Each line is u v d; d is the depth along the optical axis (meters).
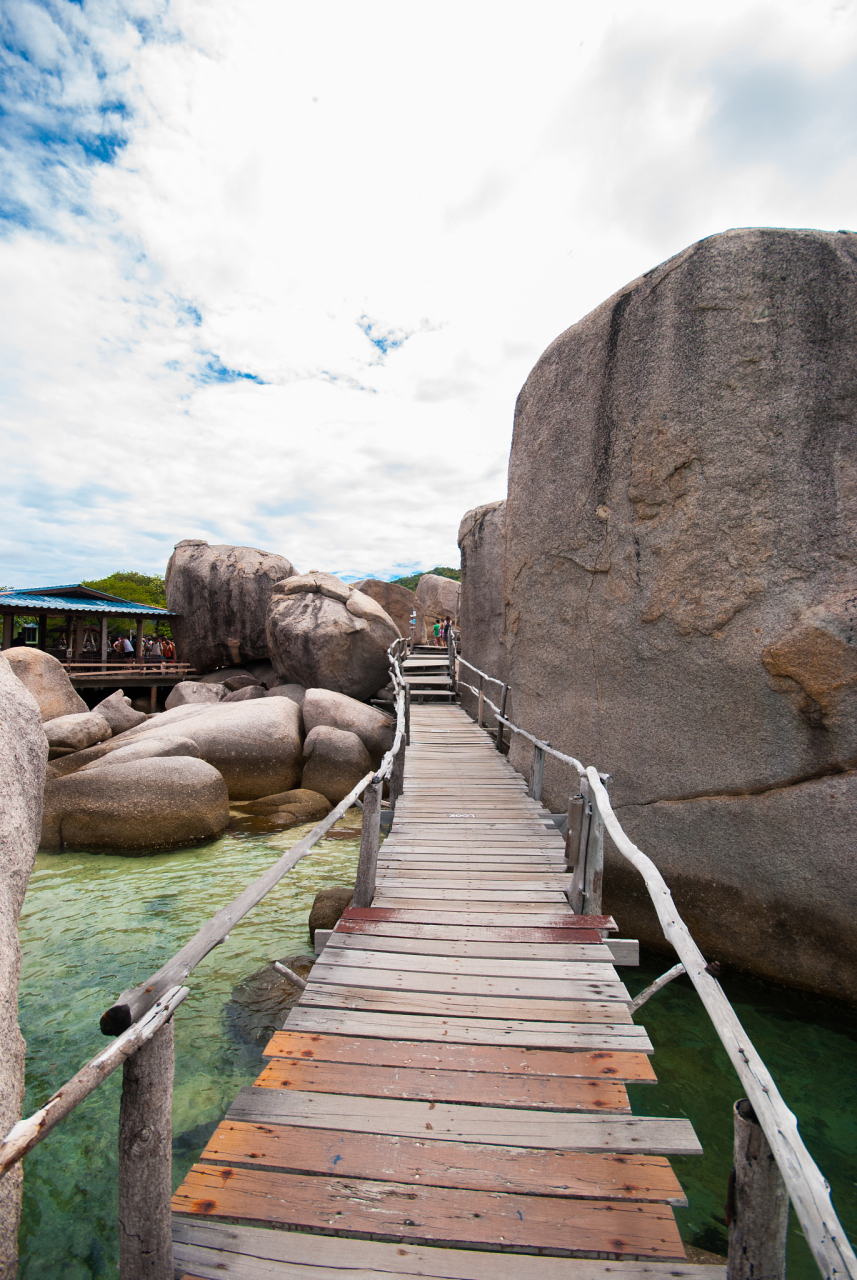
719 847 5.26
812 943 4.75
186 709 14.05
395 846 5.50
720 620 5.36
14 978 2.16
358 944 3.77
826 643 4.78
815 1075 4.05
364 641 16.84
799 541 5.03
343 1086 2.60
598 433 6.51
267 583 22.44
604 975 3.46
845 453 4.91
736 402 5.34
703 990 1.90
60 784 8.86
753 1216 1.54
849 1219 3.10
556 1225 2.00
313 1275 1.85
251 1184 2.13
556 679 7.11
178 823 8.87
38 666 14.20
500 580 12.59
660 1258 1.90
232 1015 4.74
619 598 6.20
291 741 11.71
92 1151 3.51
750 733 5.17
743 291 5.34
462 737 10.55
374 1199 2.08
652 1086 3.92
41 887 7.36
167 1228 1.72
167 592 24.11
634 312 6.13
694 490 5.54
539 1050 2.84
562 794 6.86
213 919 2.08
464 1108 2.48
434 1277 1.85
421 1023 3.02
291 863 2.76
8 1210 1.85
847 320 4.95
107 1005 4.92
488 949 3.72
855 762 4.68
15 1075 2.05
